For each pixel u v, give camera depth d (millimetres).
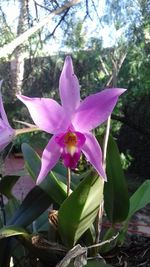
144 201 290
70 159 231
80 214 233
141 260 268
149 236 297
